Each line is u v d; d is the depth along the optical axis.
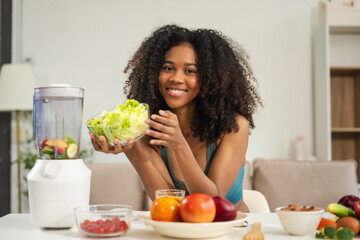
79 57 4.10
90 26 4.11
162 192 1.16
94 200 2.88
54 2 4.10
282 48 4.11
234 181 1.54
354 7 3.74
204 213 0.91
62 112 1.08
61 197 1.05
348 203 1.11
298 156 3.85
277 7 4.13
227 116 1.53
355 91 4.04
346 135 4.05
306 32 4.12
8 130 3.93
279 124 4.08
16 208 3.98
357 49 4.08
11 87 3.50
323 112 3.82
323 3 3.80
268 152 4.06
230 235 1.00
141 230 1.06
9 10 3.91
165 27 1.58
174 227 0.91
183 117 1.60
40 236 1.00
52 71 4.09
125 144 1.13
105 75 4.10
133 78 1.72
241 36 4.12
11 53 3.94
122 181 2.93
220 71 1.50
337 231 0.94
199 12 4.13
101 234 0.96
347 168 2.86
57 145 1.07
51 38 4.09
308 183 2.82
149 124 1.12
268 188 2.84
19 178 3.60
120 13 4.12
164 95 1.50
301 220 0.97
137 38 4.12
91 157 3.94
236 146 1.54
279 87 4.09
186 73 1.48
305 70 4.10
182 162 1.23
